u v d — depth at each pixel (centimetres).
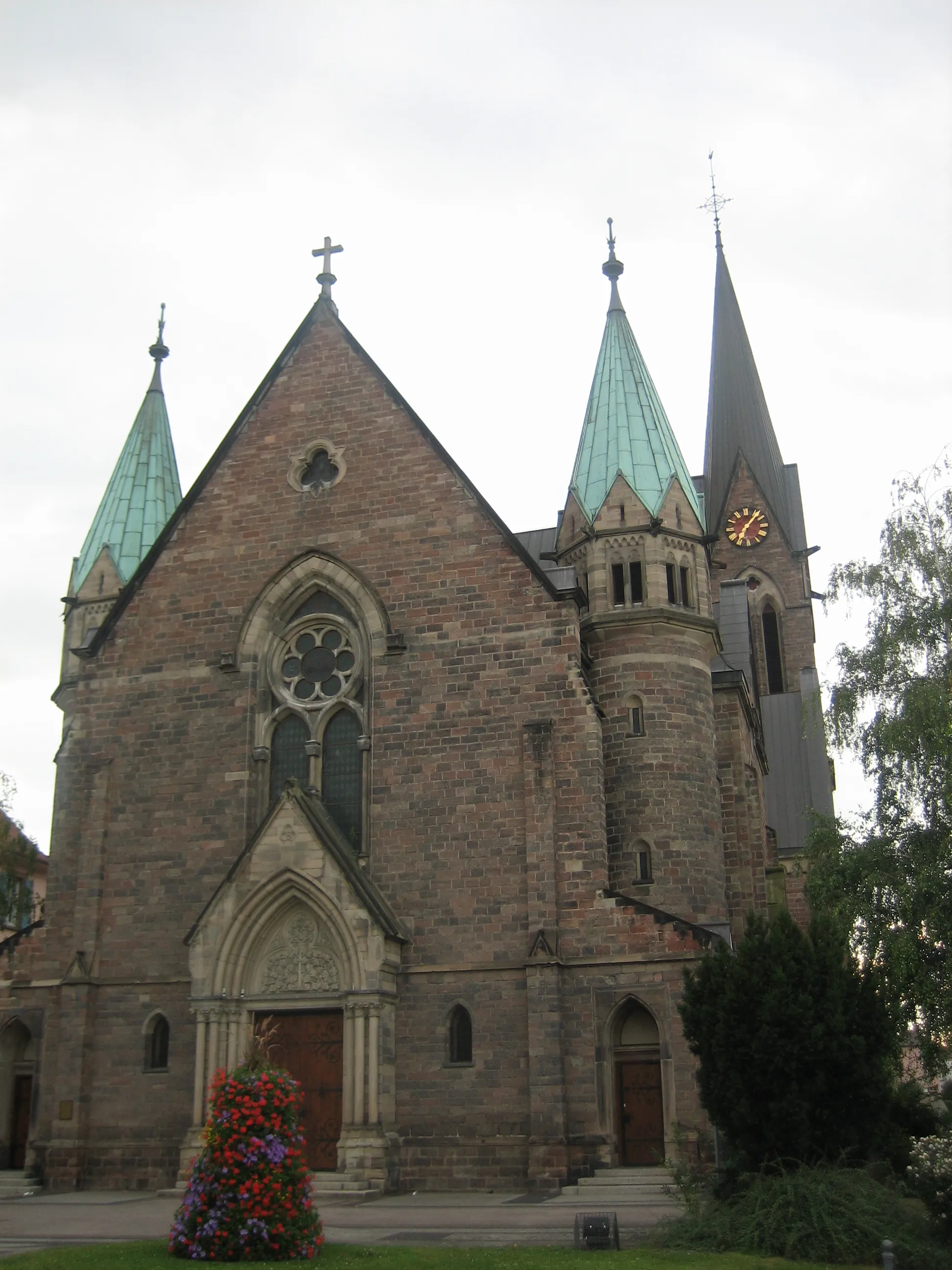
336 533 4753
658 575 4741
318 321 5069
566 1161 3841
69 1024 4409
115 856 4616
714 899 4497
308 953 4209
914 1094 4181
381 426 4825
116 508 5834
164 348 6350
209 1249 2461
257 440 4969
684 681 4688
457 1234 2908
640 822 4506
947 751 3762
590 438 5078
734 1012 3028
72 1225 3234
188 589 4866
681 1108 3841
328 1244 2684
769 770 7806
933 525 4191
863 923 3869
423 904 4256
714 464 10175
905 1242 2470
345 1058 4019
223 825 4550
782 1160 2853
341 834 4381
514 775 4309
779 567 9762
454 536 4606
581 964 4034
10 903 6016
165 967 4438
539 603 4447
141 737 4741
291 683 4700
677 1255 2484
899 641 4050
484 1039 4056
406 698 4488
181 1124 4244
